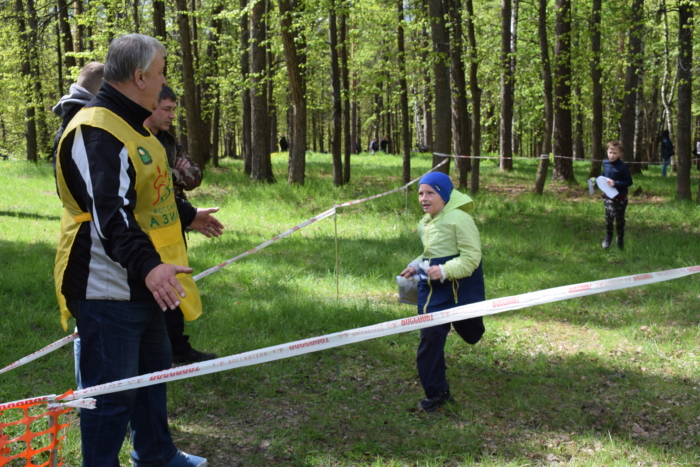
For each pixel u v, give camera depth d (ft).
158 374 7.73
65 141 7.82
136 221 7.72
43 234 31.53
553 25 57.06
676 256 29.30
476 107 49.19
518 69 61.98
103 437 8.13
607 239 31.24
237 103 77.10
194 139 55.52
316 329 17.97
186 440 11.33
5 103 76.74
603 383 14.62
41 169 60.80
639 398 13.71
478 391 14.03
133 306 8.14
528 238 33.50
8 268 22.81
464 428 12.09
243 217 40.37
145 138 8.25
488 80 66.28
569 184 56.13
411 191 47.96
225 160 90.74
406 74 50.93
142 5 53.36
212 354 15.29
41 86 70.38
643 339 17.72
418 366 13.01
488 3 69.46
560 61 49.08
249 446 11.19
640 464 10.91
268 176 55.52
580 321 19.51
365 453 11.07
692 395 13.87
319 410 12.82
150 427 9.49
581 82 55.36
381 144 128.36
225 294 21.38
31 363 14.56
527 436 11.87
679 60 43.37
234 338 16.89
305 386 14.06
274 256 27.81
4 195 45.32
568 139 57.26
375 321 18.70
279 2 47.65
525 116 88.02
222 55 69.36
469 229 12.42
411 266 13.26
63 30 63.36
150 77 8.17
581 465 10.71
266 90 55.88
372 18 46.85
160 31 52.34
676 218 38.88
